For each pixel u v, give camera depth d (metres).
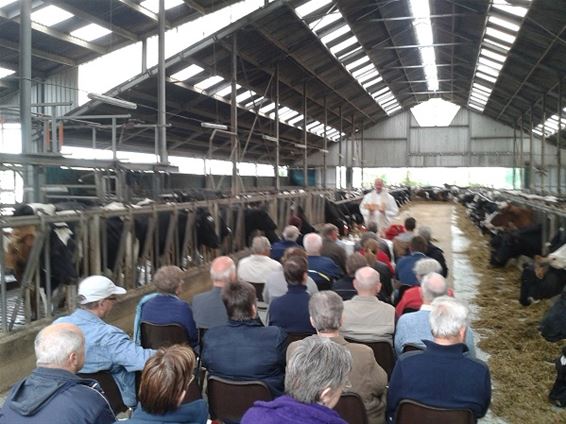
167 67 13.75
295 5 12.89
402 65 22.77
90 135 16.98
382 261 5.39
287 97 21.20
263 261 4.84
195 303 3.63
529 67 18.17
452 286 7.81
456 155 33.56
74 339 2.04
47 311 5.00
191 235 7.97
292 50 15.56
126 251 6.38
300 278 3.41
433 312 2.44
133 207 6.53
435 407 2.33
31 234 4.90
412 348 2.93
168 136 20.72
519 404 3.76
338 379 1.62
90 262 5.70
